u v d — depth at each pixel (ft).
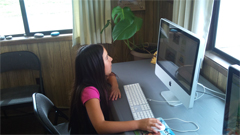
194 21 5.19
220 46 5.60
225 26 5.43
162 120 3.82
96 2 7.20
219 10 5.30
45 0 7.46
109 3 7.34
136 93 4.75
